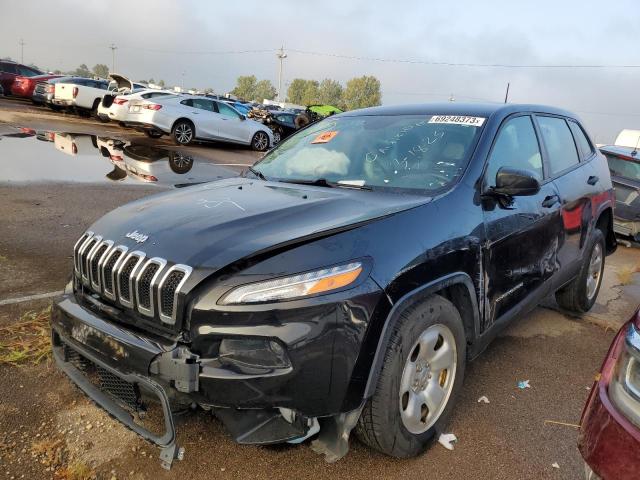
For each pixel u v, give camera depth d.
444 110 3.63
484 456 2.69
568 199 3.95
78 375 2.54
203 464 2.49
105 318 2.40
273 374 2.05
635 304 5.51
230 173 11.53
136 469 2.44
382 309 2.23
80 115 20.94
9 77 26.17
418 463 2.60
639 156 9.09
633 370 1.72
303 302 2.07
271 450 2.61
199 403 2.12
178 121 15.98
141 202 2.96
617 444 1.67
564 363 3.85
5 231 5.82
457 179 2.97
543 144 3.90
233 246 2.22
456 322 2.72
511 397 3.30
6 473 2.36
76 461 2.46
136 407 2.28
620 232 8.85
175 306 2.13
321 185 3.24
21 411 2.79
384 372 2.32
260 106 46.16
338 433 2.27
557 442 2.85
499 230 3.03
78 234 5.96
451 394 2.78
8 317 3.79
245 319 2.05
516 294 3.36
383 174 3.18
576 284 4.59
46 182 8.75
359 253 2.26
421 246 2.48
